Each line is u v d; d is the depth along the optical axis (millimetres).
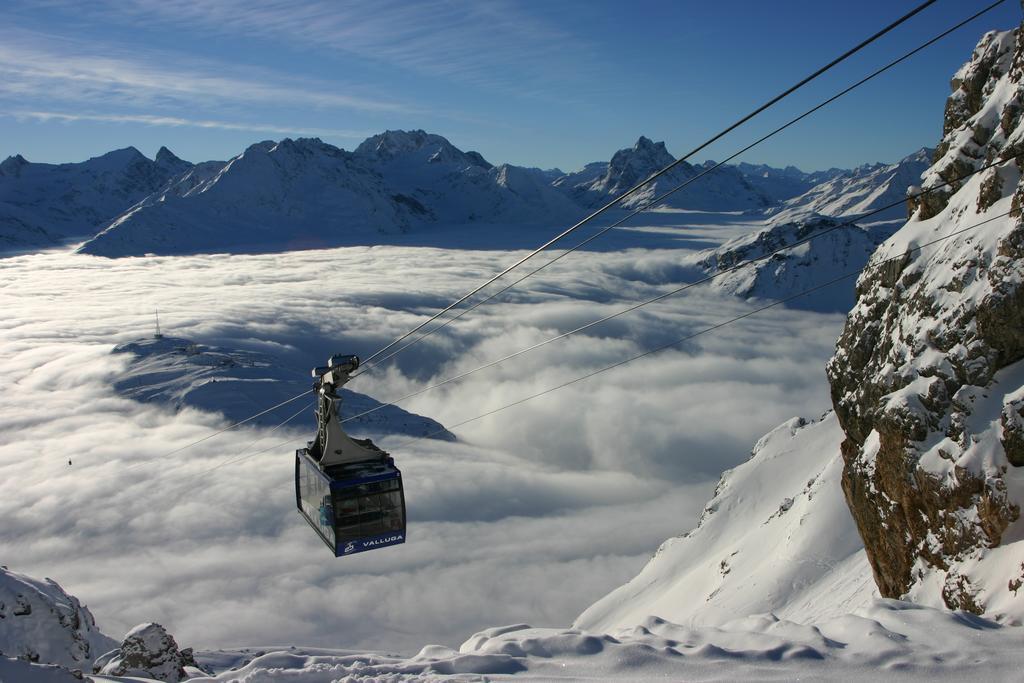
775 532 62375
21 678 13539
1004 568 22500
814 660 14578
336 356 22781
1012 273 26797
